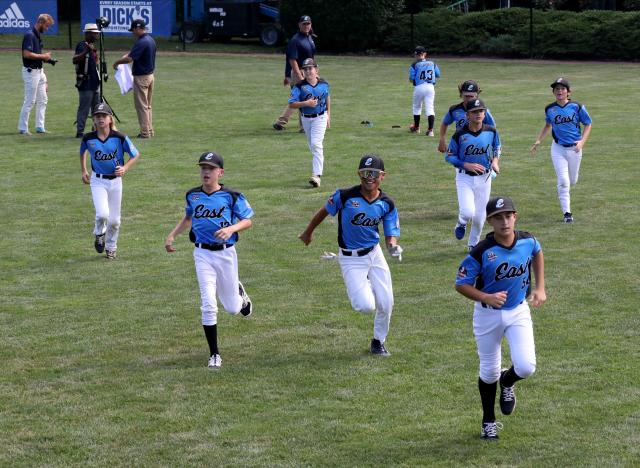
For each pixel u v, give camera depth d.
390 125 56.19
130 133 53.66
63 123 56.56
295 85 40.47
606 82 74.44
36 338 24.50
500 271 18.30
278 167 44.94
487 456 17.94
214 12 102.00
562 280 28.45
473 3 110.38
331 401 20.55
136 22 51.03
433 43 97.38
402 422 19.48
